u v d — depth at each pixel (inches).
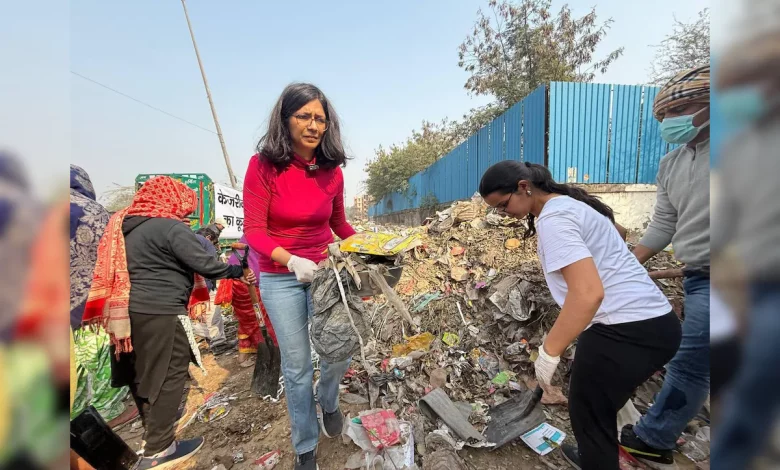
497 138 345.7
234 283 133.8
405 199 743.1
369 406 97.1
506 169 65.9
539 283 127.9
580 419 62.2
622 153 263.3
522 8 461.7
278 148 63.7
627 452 75.9
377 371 110.3
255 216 66.3
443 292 143.6
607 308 58.6
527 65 479.5
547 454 79.4
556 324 54.9
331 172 73.1
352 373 111.7
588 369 60.2
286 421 96.1
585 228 58.5
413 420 87.0
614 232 62.4
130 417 105.9
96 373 101.3
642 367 57.3
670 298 112.7
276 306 69.0
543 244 58.5
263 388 110.6
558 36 464.4
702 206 67.2
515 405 92.4
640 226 253.1
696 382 66.9
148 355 74.0
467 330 126.9
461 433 80.7
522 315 119.7
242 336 140.3
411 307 138.2
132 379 76.1
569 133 257.3
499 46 497.7
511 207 68.1
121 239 71.8
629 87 260.5
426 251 166.1
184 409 107.5
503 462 77.5
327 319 61.6
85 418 60.6
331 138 69.3
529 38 462.9
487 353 116.6
